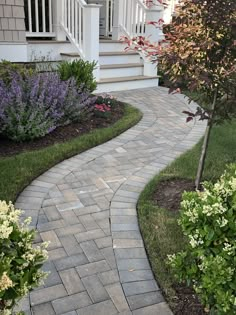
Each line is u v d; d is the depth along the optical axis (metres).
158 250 2.54
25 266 1.49
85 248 2.55
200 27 2.79
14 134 4.29
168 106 6.27
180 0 2.90
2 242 1.44
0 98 4.46
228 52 2.80
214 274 1.67
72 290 2.18
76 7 6.68
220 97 3.00
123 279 2.27
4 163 3.69
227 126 5.18
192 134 4.92
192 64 2.81
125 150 4.34
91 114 5.20
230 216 1.76
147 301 2.11
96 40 6.65
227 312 1.65
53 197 3.22
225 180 1.99
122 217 2.95
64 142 4.38
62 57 7.20
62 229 2.77
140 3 7.47
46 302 2.08
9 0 5.98
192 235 1.84
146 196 3.26
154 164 3.97
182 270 1.92
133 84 7.44
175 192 3.34
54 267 2.35
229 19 2.69
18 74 4.95
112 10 8.81
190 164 3.87
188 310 2.05
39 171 3.65
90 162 3.98
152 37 7.37
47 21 7.48
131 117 5.43
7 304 1.40
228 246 1.73
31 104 4.54
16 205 3.06
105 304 2.08
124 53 7.76
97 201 3.19
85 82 5.66
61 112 4.79
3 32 6.07
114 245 2.59
